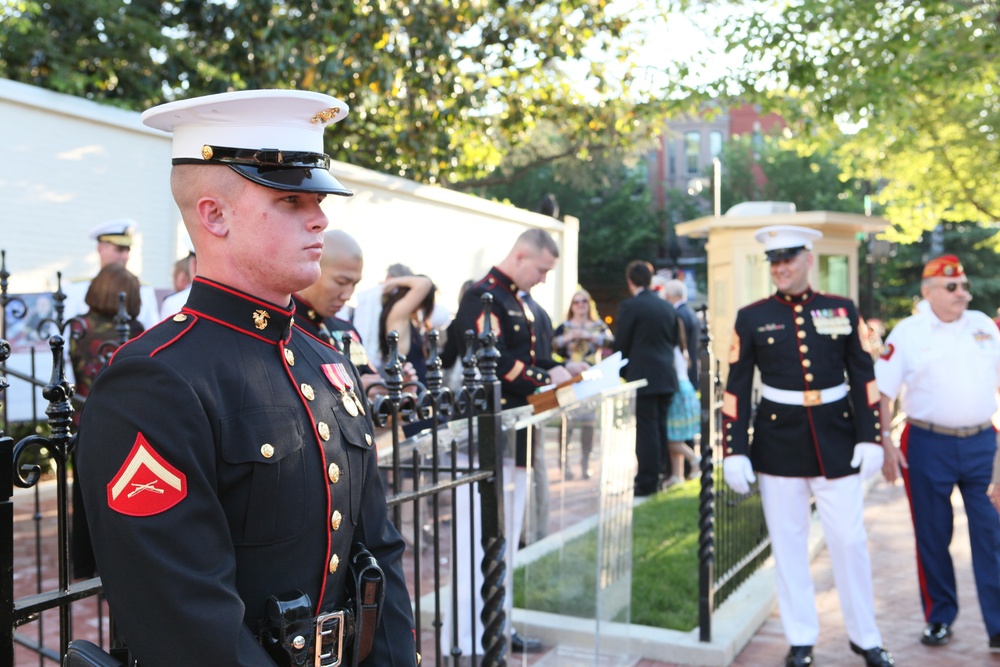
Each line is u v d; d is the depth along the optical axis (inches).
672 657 171.0
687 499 297.6
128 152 315.0
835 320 171.5
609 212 1523.1
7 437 59.9
